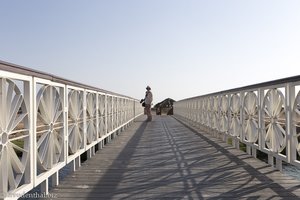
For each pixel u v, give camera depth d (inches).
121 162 195.8
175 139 316.5
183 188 136.2
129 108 506.3
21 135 107.7
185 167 179.8
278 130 164.7
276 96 166.2
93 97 227.8
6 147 94.3
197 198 122.1
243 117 226.8
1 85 91.4
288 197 122.9
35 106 114.0
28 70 105.0
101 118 255.6
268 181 147.4
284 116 155.4
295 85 141.6
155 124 538.0
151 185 141.2
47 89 128.9
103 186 139.6
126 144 281.4
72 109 166.7
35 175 114.5
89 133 210.7
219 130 307.0
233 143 262.5
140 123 566.3
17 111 101.0
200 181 147.9
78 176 158.6
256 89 198.4
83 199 121.3
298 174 166.1
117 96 355.6
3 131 92.7
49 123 129.3
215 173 164.2
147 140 309.9
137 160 202.2
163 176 158.1
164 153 230.1
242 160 200.7
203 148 254.2
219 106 307.3
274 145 171.2
